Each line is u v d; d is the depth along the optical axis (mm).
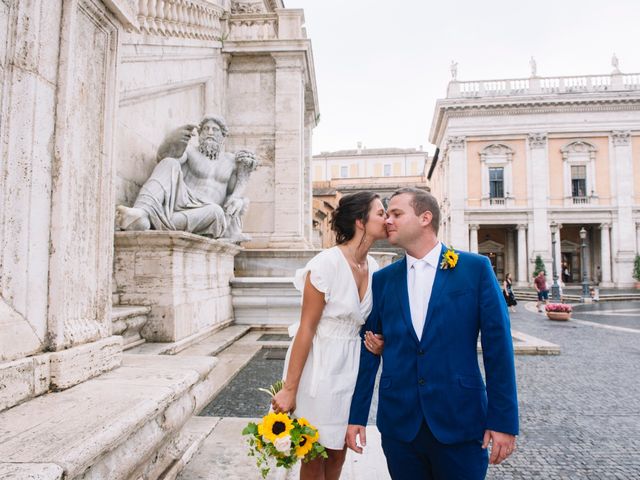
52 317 1938
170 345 4777
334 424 1781
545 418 3818
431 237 1806
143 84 6617
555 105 34625
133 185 6344
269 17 10500
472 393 1610
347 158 72625
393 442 1727
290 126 10227
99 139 2338
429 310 1677
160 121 7352
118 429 1470
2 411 1595
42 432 1404
